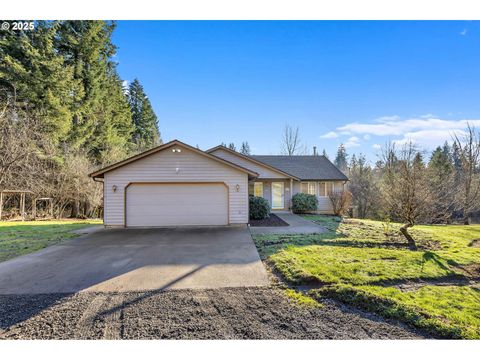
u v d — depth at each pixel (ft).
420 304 11.91
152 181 35.60
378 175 76.07
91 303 12.34
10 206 57.00
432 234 29.76
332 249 21.49
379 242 24.90
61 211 61.57
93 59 67.56
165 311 11.55
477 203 57.82
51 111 56.90
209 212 36.17
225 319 10.91
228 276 15.96
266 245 24.04
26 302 12.44
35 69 55.77
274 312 11.48
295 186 61.16
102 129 72.64
